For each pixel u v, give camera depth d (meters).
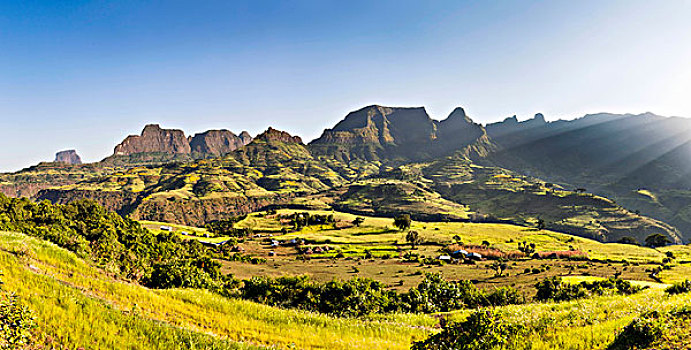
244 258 119.19
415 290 42.59
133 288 21.06
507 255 136.88
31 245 22.77
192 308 20.25
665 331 12.47
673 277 89.12
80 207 90.69
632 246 165.25
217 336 15.23
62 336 11.35
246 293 37.66
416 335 20.78
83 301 14.81
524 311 22.45
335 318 24.67
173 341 12.76
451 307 43.84
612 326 15.25
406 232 180.25
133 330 13.10
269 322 20.55
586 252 143.75
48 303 13.52
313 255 134.50
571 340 14.05
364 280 40.28
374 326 22.39
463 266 114.50
